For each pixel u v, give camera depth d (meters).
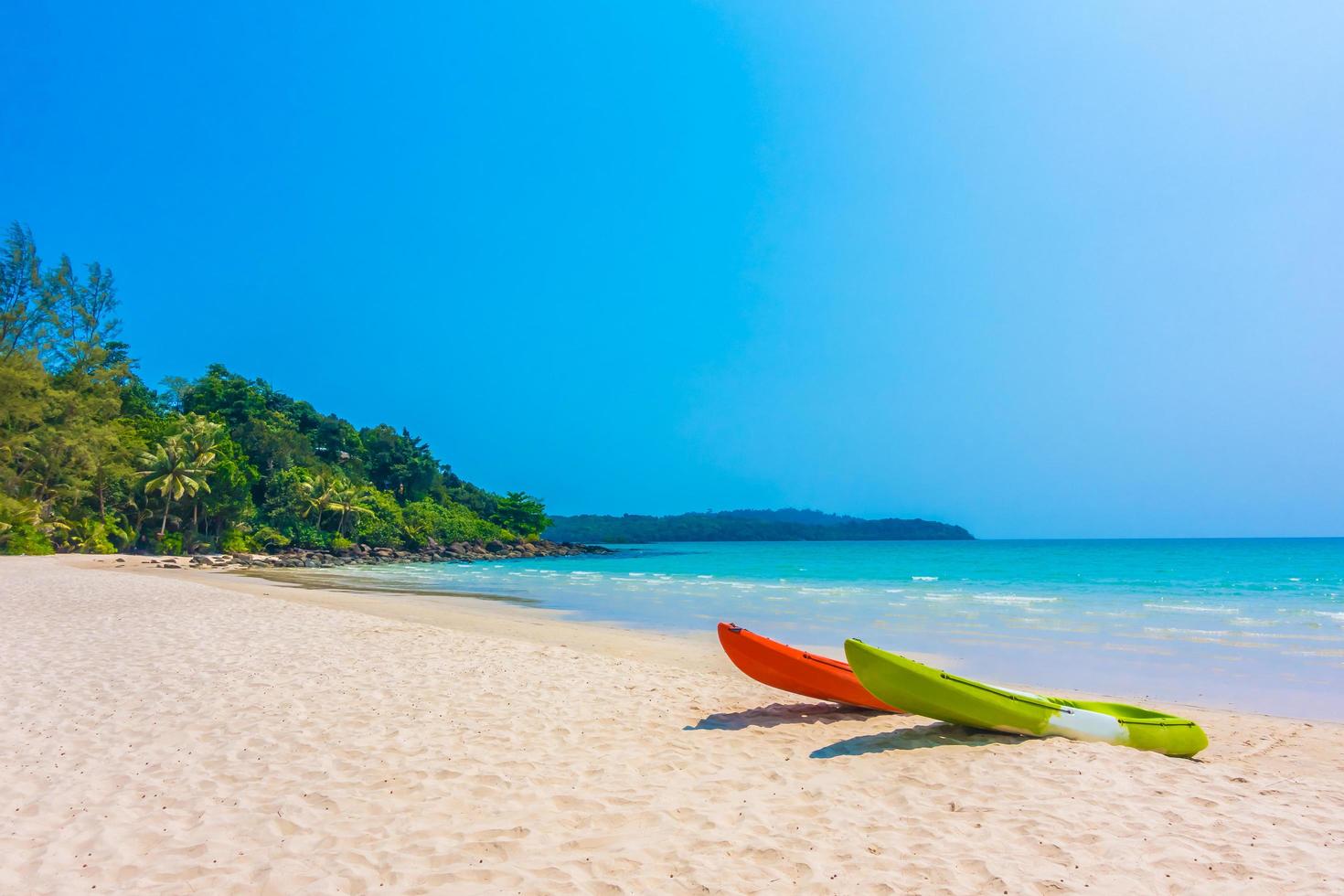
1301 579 32.16
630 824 4.83
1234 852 4.44
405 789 5.34
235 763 5.80
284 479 60.88
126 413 58.62
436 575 39.41
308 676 8.92
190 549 50.78
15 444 39.59
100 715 6.99
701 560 67.88
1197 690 10.52
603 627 16.83
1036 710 6.91
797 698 8.85
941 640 15.05
